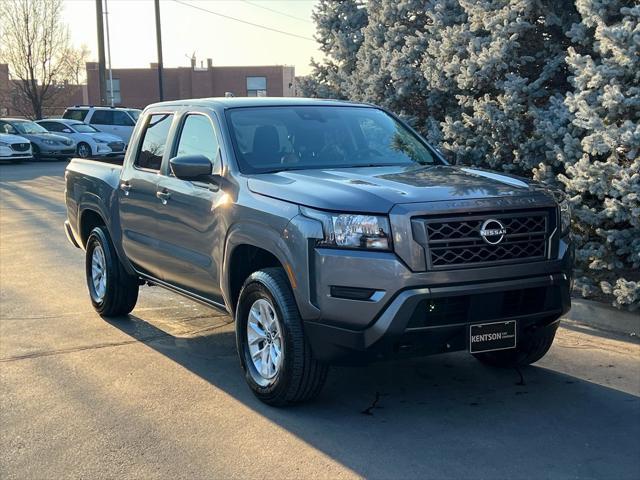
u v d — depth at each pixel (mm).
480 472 3875
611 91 6051
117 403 4957
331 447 4211
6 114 46844
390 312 4105
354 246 4180
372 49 10336
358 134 5871
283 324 4527
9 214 14477
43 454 4195
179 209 5691
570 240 4727
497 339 4414
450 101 9062
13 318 7246
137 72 58438
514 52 7789
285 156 5398
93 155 29359
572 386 5145
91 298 7465
